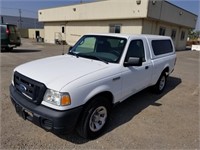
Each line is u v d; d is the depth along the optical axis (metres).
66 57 4.16
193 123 4.05
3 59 10.45
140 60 3.66
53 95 2.70
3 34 13.38
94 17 20.94
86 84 2.92
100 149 3.00
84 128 3.06
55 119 2.65
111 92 3.45
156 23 19.69
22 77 3.12
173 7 20.72
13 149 2.86
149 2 16.22
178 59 15.16
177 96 5.78
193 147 3.20
